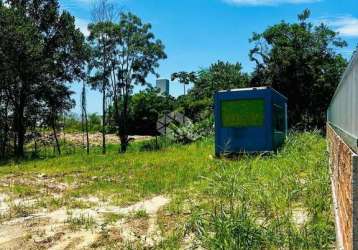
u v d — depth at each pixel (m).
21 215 9.91
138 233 8.02
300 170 12.13
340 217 5.79
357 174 3.88
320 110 45.28
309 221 7.29
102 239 7.74
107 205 10.66
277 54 44.75
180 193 11.41
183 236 7.46
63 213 9.97
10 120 40.62
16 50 37.56
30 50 37.81
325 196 8.65
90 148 48.34
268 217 7.64
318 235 6.50
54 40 41.75
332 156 9.72
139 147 42.41
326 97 44.28
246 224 6.67
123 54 45.06
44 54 41.00
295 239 6.45
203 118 43.47
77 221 9.04
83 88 41.91
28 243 7.71
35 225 8.95
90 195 12.07
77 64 42.84
